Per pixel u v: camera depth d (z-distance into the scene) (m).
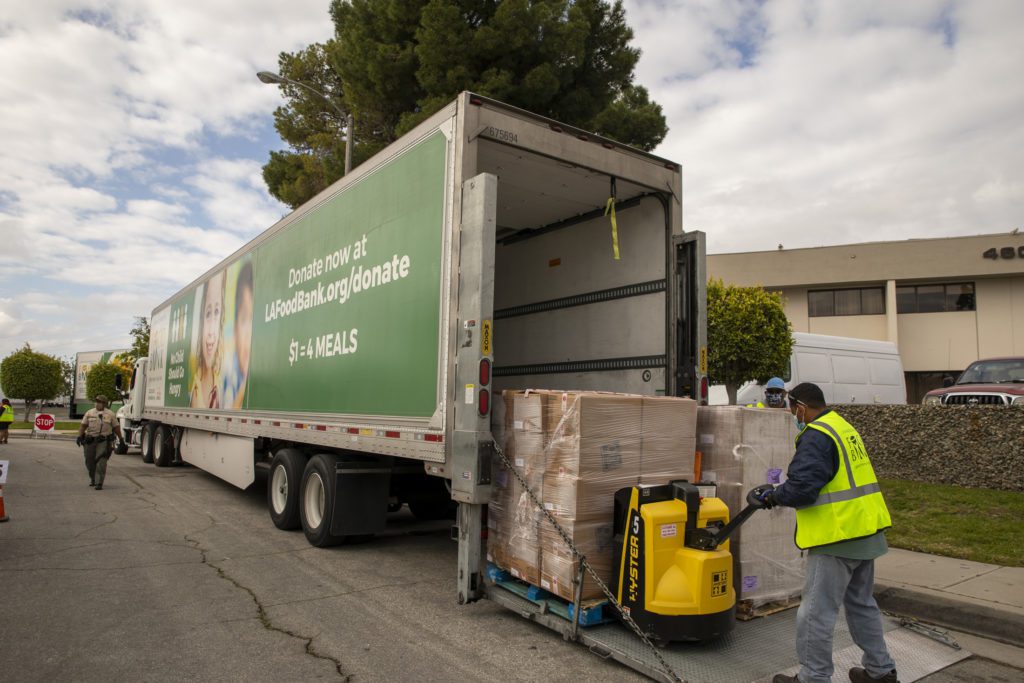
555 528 4.23
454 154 5.01
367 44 15.80
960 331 29.08
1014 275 28.17
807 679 3.49
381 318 5.91
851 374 15.71
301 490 7.40
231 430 9.55
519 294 7.74
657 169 5.99
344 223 6.73
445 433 4.88
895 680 3.62
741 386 13.87
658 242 6.14
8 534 7.50
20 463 15.20
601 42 15.96
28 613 4.89
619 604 4.06
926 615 5.08
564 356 7.04
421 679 3.82
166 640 4.39
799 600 4.99
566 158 5.41
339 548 7.09
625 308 6.39
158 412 14.31
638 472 4.42
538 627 4.68
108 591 5.44
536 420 4.51
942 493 8.30
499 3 15.06
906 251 28.75
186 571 6.07
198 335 11.57
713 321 13.32
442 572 6.15
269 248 8.68
